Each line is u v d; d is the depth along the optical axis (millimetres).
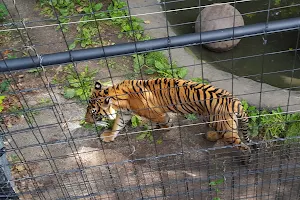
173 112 4211
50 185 4004
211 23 5344
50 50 5809
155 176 3994
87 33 5934
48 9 6516
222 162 4035
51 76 5301
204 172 3977
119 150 4367
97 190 3744
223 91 3898
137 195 3826
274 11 6168
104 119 4316
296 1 6363
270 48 5535
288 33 5688
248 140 3926
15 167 4172
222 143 4266
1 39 6074
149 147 4355
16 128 4660
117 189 3502
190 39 2268
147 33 5891
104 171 4117
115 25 6008
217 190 3693
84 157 4309
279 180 3539
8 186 3205
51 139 4523
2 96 4605
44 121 4719
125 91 4133
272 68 5223
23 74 5340
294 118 4273
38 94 5066
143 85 4082
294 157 3738
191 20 6117
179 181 3516
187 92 3928
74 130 4602
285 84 4938
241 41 5641
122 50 2283
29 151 4395
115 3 6305
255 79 5035
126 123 4602
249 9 6277
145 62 5324
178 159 4152
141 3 6438
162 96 4066
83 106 4867
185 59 5367
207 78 5059
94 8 6266
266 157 3943
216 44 5352
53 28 6168
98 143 4461
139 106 4180
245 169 3936
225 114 3416
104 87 4273
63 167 4215
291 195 3658
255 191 3715
